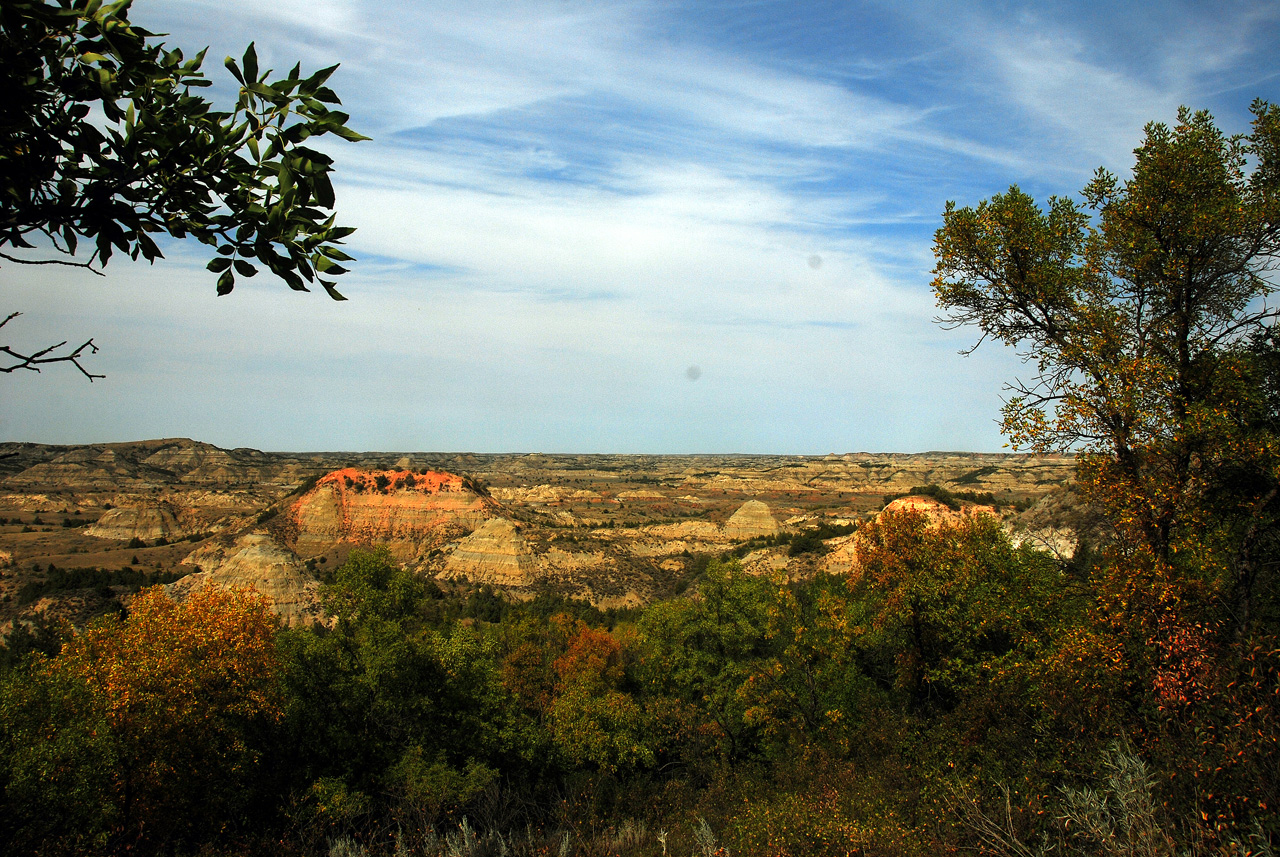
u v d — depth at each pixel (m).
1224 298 13.09
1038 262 13.68
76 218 3.42
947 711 21.78
